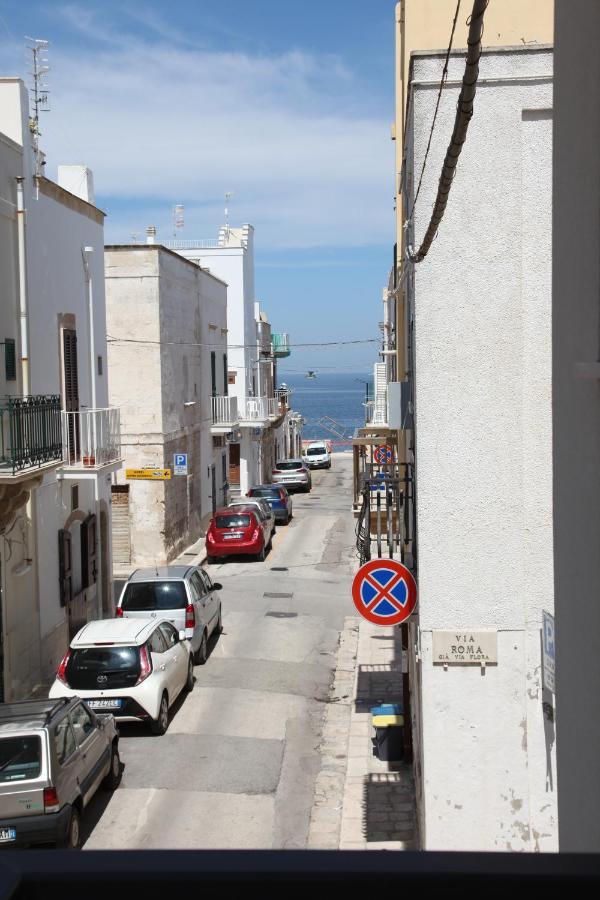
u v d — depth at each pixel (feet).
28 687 56.90
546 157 26.53
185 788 43.45
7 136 55.57
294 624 74.64
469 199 26.63
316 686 59.16
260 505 111.04
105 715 44.75
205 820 40.04
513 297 26.76
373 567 31.78
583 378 12.98
